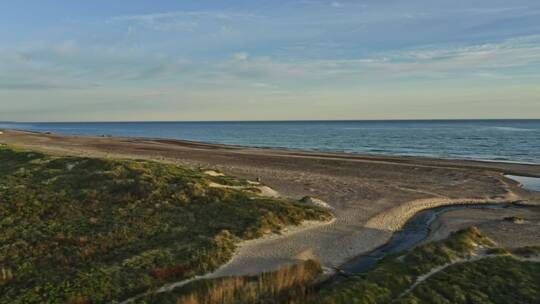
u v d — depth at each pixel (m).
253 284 17.08
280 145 113.75
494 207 35.81
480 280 18.06
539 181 48.88
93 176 32.47
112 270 18.08
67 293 16.23
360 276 18.27
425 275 18.53
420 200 36.53
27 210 25.92
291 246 22.92
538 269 19.45
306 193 37.84
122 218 25.12
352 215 30.44
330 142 123.56
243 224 25.16
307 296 16.42
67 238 22.00
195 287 16.92
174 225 24.53
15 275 17.92
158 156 64.31
